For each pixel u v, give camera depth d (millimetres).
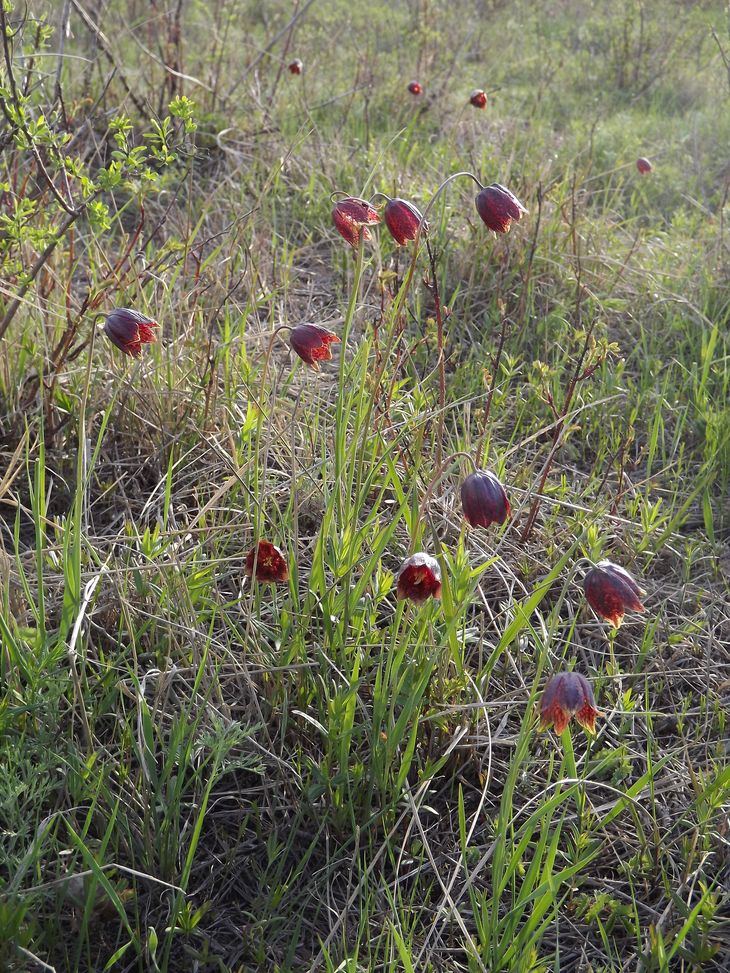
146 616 771
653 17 2773
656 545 942
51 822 629
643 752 769
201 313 1106
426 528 888
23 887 620
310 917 653
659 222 1682
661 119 2195
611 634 828
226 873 670
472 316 1316
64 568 735
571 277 1352
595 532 890
